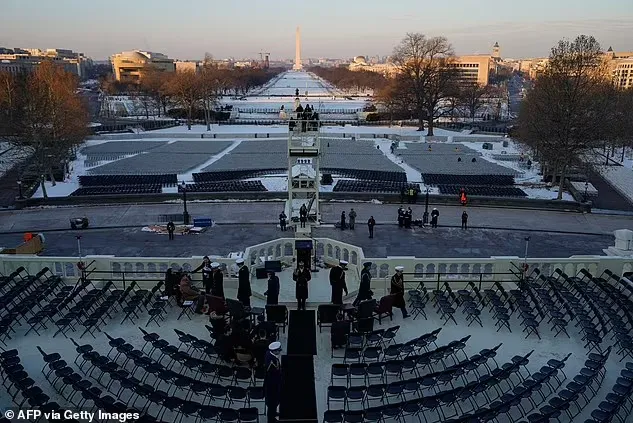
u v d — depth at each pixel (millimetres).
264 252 25641
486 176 57281
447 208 46625
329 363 17344
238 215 43469
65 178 57844
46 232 38781
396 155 72938
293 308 21328
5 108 58250
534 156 62812
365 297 20234
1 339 18969
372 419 13695
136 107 139500
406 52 92125
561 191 48469
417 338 17688
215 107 137375
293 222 29766
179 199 48000
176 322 20531
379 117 114625
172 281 21781
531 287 22703
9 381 16234
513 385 16500
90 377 16516
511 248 35750
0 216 43312
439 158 71125
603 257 24875
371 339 17875
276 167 61719
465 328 20188
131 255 33781
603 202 51062
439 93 94562
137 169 61188
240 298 20641
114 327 20016
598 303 21062
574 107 48312
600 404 14289
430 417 15016
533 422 13383
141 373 16906
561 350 18625
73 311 20031
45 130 52406
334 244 26188
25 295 22922
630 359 18031
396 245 36000
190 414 14289
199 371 16531
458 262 24031
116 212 44375
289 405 15156
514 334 19766
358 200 48656
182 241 36719
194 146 79812
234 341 16969
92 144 81562
